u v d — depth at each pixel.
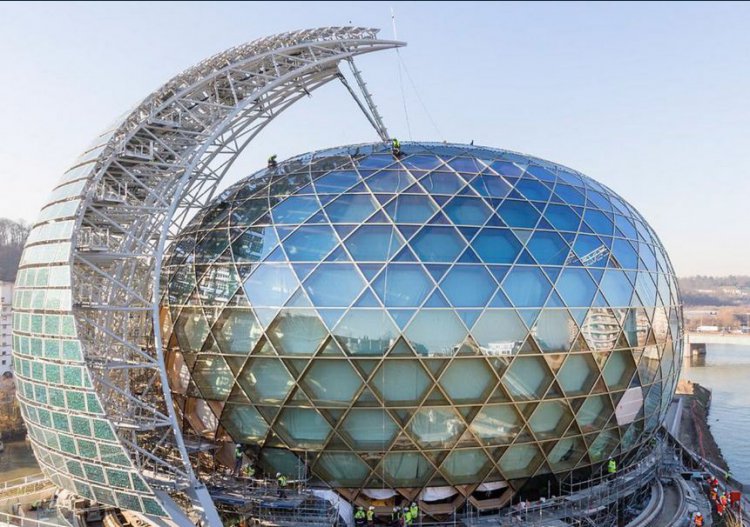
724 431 77.88
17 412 71.00
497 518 27.66
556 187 32.94
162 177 29.53
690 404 87.56
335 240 27.59
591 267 29.38
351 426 26.59
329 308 26.20
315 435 27.05
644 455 36.25
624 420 30.81
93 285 29.09
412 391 26.09
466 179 30.84
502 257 27.47
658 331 32.50
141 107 28.75
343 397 26.30
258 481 27.53
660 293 33.44
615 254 31.11
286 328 26.67
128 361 26.30
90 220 28.33
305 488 27.47
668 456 41.25
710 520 32.56
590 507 28.48
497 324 26.41
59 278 24.88
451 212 28.58
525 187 31.62
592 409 29.05
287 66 34.94
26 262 27.84
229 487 27.67
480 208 29.16
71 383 24.73
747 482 54.91
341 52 37.66
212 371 28.53
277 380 26.94
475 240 27.70
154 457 25.34
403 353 25.78
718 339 151.75
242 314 27.64
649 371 31.88
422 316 25.94
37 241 27.19
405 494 27.66
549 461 28.58
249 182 35.28
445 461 27.06
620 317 29.64
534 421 27.52
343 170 31.88
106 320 28.61
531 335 26.83
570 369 27.84
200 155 28.38
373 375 25.95
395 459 26.95
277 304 26.89
